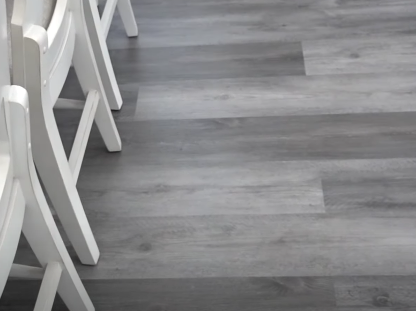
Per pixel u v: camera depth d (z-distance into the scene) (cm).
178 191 175
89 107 165
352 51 213
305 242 160
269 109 196
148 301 153
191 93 204
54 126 132
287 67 210
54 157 133
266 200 171
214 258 159
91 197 176
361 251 157
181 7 239
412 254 156
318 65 210
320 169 177
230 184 176
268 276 155
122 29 232
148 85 209
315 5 233
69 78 214
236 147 186
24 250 166
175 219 169
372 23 223
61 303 154
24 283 158
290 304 150
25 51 112
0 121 89
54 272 130
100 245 165
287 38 221
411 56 209
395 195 169
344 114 192
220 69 212
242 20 230
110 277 158
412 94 196
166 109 200
